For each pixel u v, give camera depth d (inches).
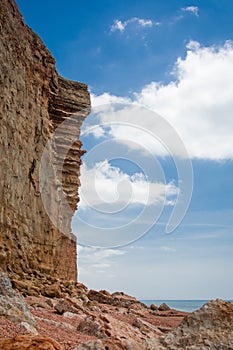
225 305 289.1
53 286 925.8
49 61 1424.7
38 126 1261.1
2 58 1072.8
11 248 989.2
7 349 244.7
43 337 264.4
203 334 268.2
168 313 1062.4
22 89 1178.0
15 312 430.0
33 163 1197.1
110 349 262.2
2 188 994.7
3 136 1032.2
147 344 275.0
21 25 1237.7
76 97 1615.4
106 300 1116.5
